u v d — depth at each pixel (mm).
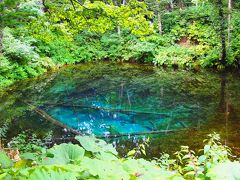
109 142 8039
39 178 1781
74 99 12516
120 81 15734
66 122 9695
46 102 12172
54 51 21188
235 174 2301
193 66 18484
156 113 10438
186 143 7793
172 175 2414
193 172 3070
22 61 17234
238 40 18281
